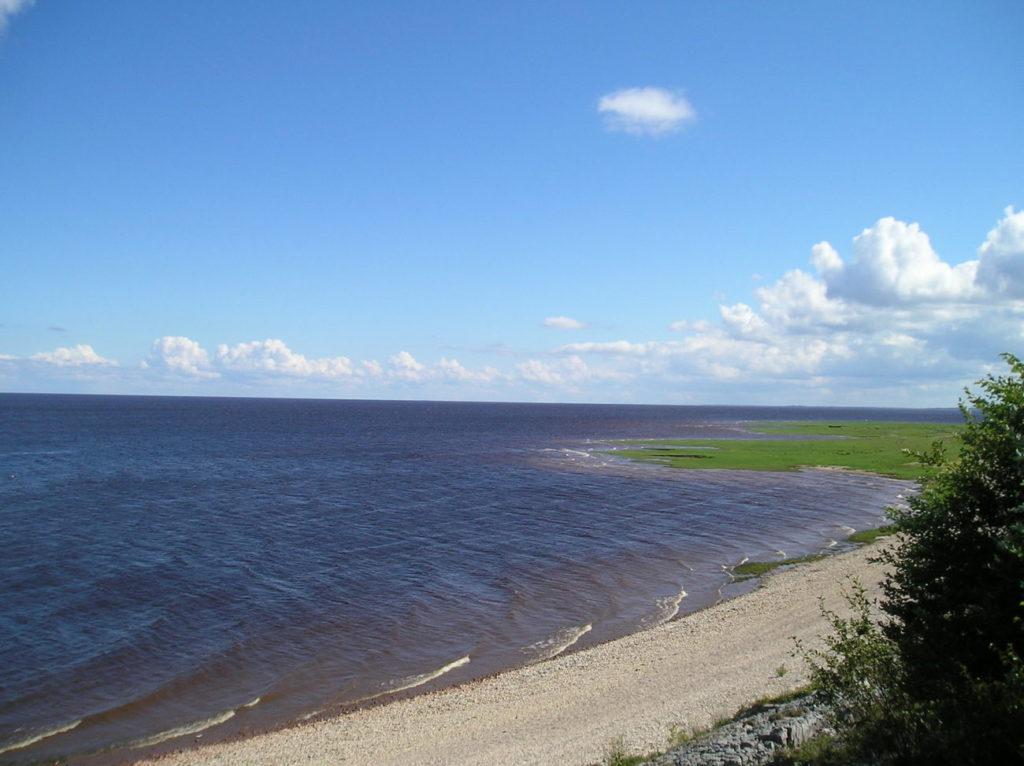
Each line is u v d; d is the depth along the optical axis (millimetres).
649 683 22047
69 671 23531
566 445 117000
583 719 19750
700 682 21766
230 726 20031
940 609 10727
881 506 57125
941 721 9500
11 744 18922
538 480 72188
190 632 27328
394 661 24844
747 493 63656
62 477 71125
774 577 35000
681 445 115125
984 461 10727
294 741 19094
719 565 38000
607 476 75438
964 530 10641
